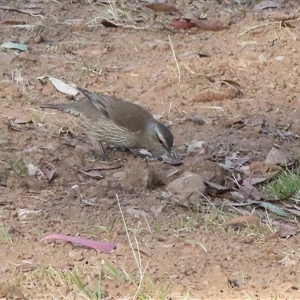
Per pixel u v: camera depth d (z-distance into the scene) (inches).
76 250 389.4
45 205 441.4
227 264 380.8
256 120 566.6
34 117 551.5
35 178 471.2
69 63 634.8
